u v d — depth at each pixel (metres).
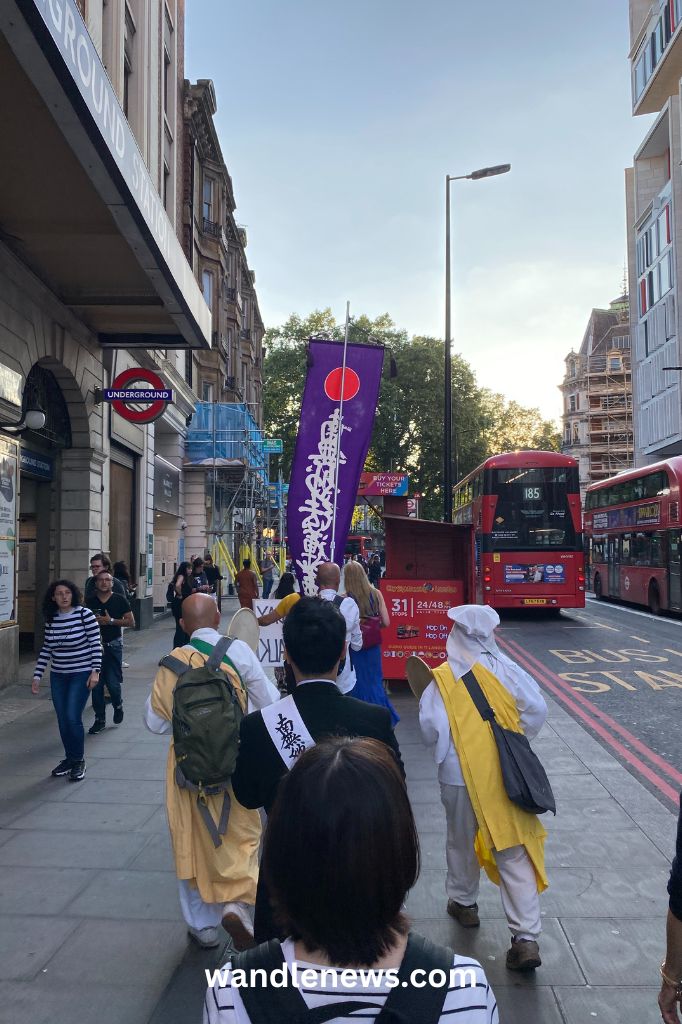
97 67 7.40
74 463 14.49
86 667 6.81
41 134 8.13
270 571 29.88
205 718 3.59
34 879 4.66
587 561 35.25
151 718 3.89
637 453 50.47
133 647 15.66
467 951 3.84
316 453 8.39
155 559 23.06
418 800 6.06
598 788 6.40
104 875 4.73
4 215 9.99
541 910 4.25
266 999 1.21
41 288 11.70
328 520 8.39
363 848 1.22
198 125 28.33
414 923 4.14
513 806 3.67
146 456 19.95
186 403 25.44
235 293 38.47
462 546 10.73
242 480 28.34
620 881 4.62
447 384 22.97
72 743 6.72
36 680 6.73
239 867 3.63
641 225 48.56
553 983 3.53
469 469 48.91
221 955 3.81
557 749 7.62
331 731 2.80
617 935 3.98
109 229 10.41
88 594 9.02
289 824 1.26
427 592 10.63
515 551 20.33
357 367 8.42
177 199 21.31
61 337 12.99
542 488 20.47
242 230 40.62
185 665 3.89
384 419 46.66
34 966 3.69
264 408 53.44
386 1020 1.18
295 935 1.27
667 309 43.62
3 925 4.10
